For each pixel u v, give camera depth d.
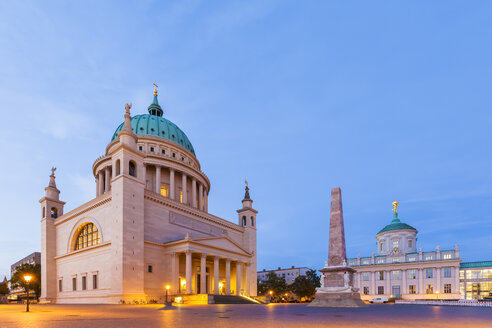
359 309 31.09
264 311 26.47
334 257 38.12
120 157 52.44
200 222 69.06
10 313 23.78
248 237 82.31
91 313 23.61
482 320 19.22
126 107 56.38
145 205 56.34
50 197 68.06
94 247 53.66
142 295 48.50
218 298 50.09
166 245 56.16
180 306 37.00
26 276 27.36
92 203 57.09
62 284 60.88
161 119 88.12
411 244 106.06
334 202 39.81
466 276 89.12
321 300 37.25
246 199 86.94
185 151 85.19
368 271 102.25
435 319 19.70
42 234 65.75
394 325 15.88
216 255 60.62
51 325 14.91
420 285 93.19
